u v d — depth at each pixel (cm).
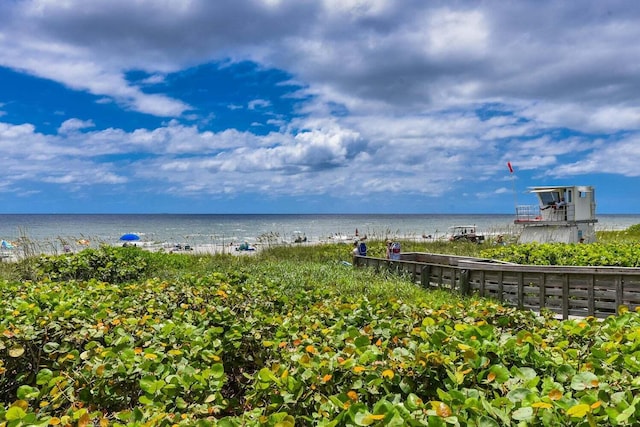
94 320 563
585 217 2802
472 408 281
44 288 805
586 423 257
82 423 304
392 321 533
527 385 322
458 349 384
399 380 350
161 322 583
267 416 312
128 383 397
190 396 359
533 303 1143
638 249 1592
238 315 616
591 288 1056
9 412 302
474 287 1269
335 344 459
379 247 2502
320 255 2341
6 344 456
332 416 304
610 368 360
